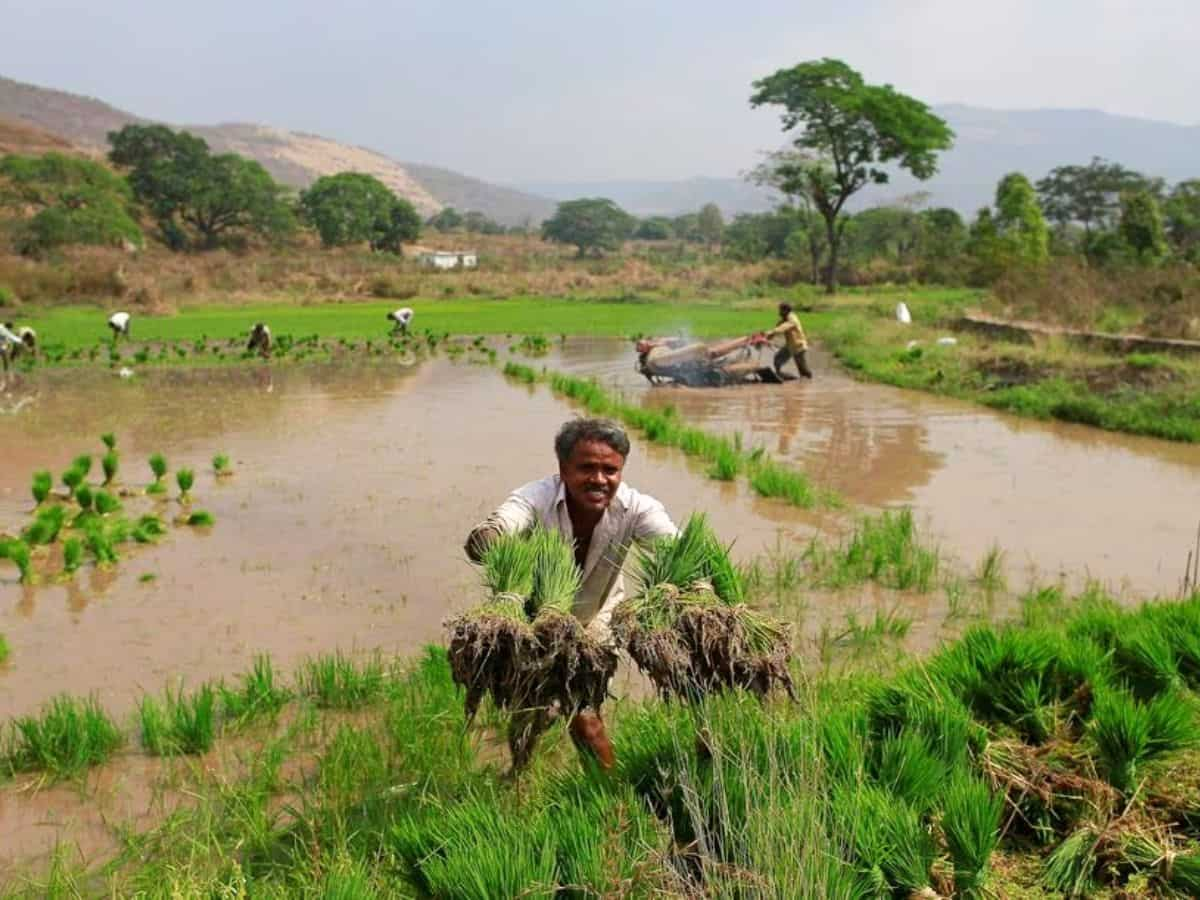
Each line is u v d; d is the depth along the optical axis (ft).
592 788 13.21
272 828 14.57
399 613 24.57
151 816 15.28
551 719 13.82
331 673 19.52
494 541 13.44
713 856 11.38
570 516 14.20
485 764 16.05
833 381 73.20
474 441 47.09
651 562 13.20
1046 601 23.99
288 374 76.38
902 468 41.78
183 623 23.99
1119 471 41.16
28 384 70.23
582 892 11.34
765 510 34.55
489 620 11.93
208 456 44.19
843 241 305.12
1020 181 226.17
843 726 14.32
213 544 30.63
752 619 12.42
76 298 157.28
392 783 15.38
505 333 115.75
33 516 34.42
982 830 11.84
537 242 571.28
